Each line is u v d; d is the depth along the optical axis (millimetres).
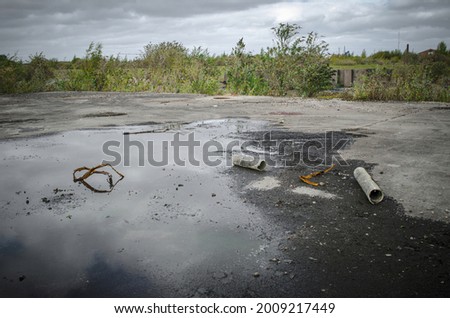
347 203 3230
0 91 15516
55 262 2318
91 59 17000
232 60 15305
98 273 2188
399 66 13023
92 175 4156
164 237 2646
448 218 2865
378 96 11875
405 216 2930
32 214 3080
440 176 3859
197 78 16531
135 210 3158
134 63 18938
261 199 3373
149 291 2016
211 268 2229
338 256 2354
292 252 2414
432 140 5648
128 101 11961
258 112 9227
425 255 2348
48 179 4016
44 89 16781
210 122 7711
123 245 2529
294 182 3842
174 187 3742
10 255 2412
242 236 2652
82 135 6355
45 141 5898
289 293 1982
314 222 2865
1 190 3672
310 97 13688
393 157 4711
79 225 2861
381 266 2230
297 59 14242
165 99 12594
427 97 11680
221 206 3225
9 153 5145
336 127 6996
